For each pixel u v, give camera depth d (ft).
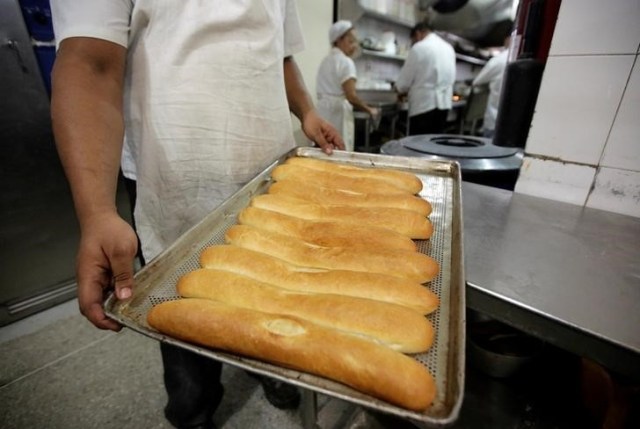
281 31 2.75
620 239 2.11
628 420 1.87
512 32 3.09
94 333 4.78
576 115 2.39
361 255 1.92
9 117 4.30
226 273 1.82
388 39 12.19
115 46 1.92
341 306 1.59
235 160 2.67
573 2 2.16
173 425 3.58
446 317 1.56
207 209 2.81
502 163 3.15
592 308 1.52
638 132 2.19
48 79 4.50
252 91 2.57
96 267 1.44
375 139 12.35
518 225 2.31
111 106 1.86
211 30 2.26
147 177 2.58
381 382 1.23
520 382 2.73
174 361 3.12
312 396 2.76
